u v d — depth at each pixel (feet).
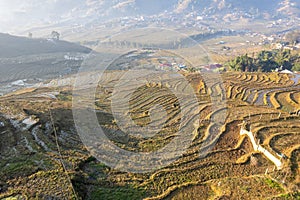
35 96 134.51
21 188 55.52
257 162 73.72
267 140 83.56
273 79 184.14
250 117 104.06
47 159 66.08
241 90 150.71
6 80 260.21
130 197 59.16
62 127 83.41
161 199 59.31
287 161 71.10
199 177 67.82
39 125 82.89
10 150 68.80
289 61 278.26
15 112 93.71
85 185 60.39
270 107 122.72
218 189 61.93
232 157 77.41
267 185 62.08
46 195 53.88
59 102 114.62
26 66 313.53
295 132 89.61
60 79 223.10
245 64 253.85
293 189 59.82
